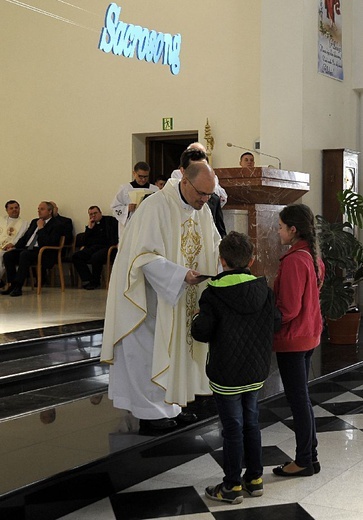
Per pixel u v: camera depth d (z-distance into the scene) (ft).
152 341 13.89
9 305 27.12
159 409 14.01
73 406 16.47
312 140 28.45
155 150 35.78
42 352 19.39
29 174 37.63
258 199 22.35
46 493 11.89
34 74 37.14
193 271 13.12
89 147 36.09
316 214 28.76
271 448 15.94
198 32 33.40
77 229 36.60
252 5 32.30
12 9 37.45
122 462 13.30
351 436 17.06
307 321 13.42
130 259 13.55
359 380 21.79
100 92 35.65
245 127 32.63
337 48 30.19
